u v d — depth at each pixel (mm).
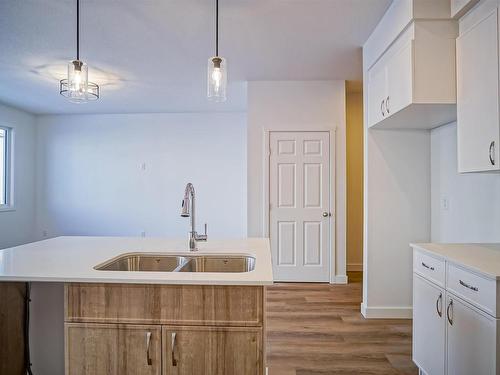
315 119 4453
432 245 2281
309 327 3088
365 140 3326
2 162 5805
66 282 1528
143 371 1521
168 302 1515
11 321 1821
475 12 2064
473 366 1666
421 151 3262
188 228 6266
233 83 4535
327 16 2777
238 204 6227
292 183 4484
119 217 6316
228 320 1497
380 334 2947
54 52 3443
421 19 2279
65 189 6375
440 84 2293
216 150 6250
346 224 4883
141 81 4422
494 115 1869
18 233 5992
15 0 2502
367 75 3250
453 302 1845
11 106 5742
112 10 2654
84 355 1537
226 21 2854
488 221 2506
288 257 4496
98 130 6340
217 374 1502
